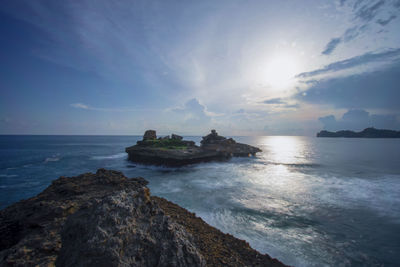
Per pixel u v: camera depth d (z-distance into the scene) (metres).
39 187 21.98
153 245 3.84
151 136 50.25
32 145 97.62
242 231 10.55
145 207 4.53
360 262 8.21
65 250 3.69
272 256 8.25
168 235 4.11
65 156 52.81
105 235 3.52
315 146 100.31
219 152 46.56
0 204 16.97
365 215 13.32
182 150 39.91
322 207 14.74
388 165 36.84
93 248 3.33
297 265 7.81
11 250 5.34
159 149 38.69
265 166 38.50
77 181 11.94
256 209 14.12
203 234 8.16
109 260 3.29
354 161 42.88
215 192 19.06
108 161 44.06
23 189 21.22
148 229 4.11
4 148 78.94
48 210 7.54
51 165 37.94
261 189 20.33
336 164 38.97
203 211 13.62
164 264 3.60
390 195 18.09
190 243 4.31
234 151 51.00
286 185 22.20
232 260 6.34
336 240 9.97
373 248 9.31
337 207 14.78
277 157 53.53
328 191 19.45
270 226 11.34
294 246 9.22
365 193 18.75
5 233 6.97
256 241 9.48
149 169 35.41
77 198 9.19
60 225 6.70
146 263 3.61
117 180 12.43
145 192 4.85
